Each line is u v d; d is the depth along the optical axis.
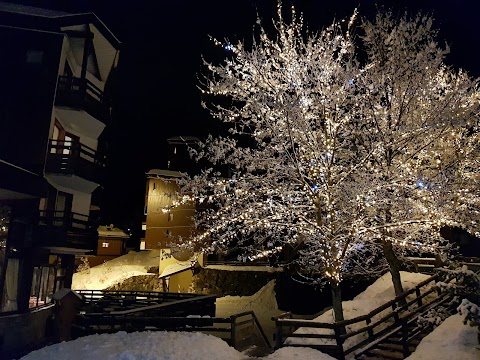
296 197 10.77
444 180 10.58
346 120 10.60
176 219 29.09
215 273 26.81
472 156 12.88
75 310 10.58
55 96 17.55
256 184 10.78
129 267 32.62
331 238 9.87
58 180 18.66
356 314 11.57
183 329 10.41
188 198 10.98
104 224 45.62
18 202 14.78
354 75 10.58
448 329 8.78
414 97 11.45
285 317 9.88
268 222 10.29
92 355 7.13
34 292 16.86
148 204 30.27
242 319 19.20
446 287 9.54
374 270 16.08
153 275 29.42
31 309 15.85
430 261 16.59
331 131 10.38
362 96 11.16
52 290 19.17
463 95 11.88
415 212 10.44
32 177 13.21
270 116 10.49
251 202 10.94
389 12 12.35
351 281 19.22
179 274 28.16
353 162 11.68
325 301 20.78
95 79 22.80
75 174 17.81
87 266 37.56
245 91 10.92
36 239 15.95
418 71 11.65
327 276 10.13
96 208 23.92
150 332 9.21
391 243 12.25
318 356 8.09
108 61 22.02
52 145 17.73
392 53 11.90
